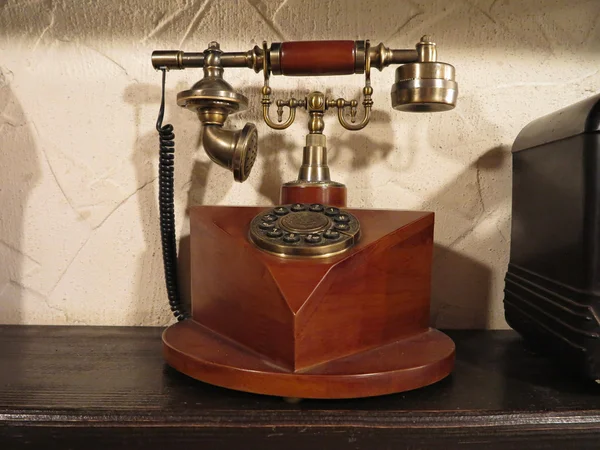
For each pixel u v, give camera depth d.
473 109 0.78
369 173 0.78
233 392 0.51
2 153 0.77
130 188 0.78
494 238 0.79
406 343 0.57
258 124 0.78
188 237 0.78
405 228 0.57
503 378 0.57
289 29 0.77
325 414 0.46
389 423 0.46
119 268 0.78
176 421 0.46
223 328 0.58
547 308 0.59
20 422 0.46
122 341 0.71
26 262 0.78
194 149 0.78
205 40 0.77
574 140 0.53
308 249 0.51
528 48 0.77
